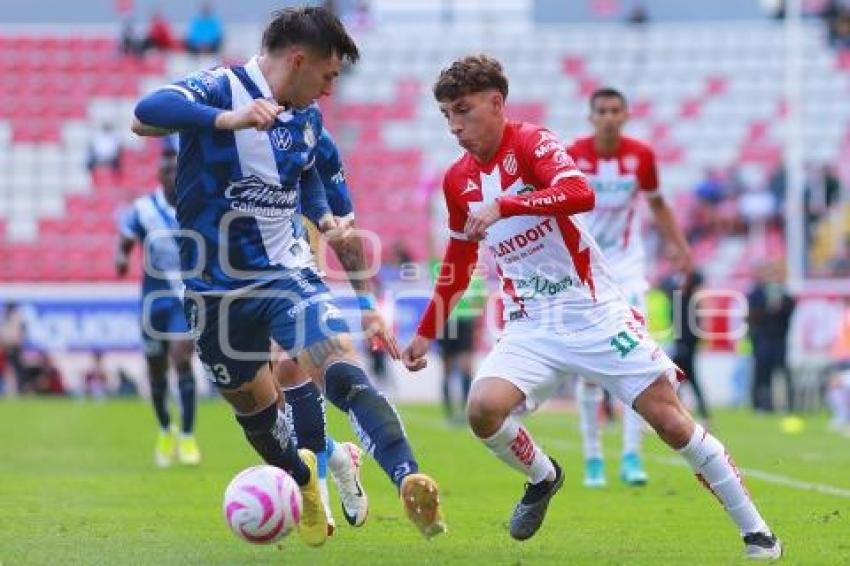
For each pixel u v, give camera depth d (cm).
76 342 9012
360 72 11325
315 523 2542
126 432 6047
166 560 2456
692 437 2447
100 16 12494
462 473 4338
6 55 11062
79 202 10544
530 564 2419
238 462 4725
